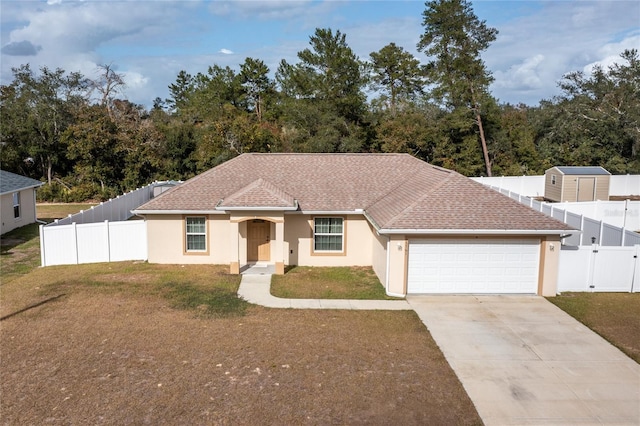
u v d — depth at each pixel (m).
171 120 61.16
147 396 10.15
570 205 27.55
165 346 12.65
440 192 18.17
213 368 11.43
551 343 13.22
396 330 14.00
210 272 20.08
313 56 48.84
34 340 12.97
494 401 10.20
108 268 20.62
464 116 49.22
